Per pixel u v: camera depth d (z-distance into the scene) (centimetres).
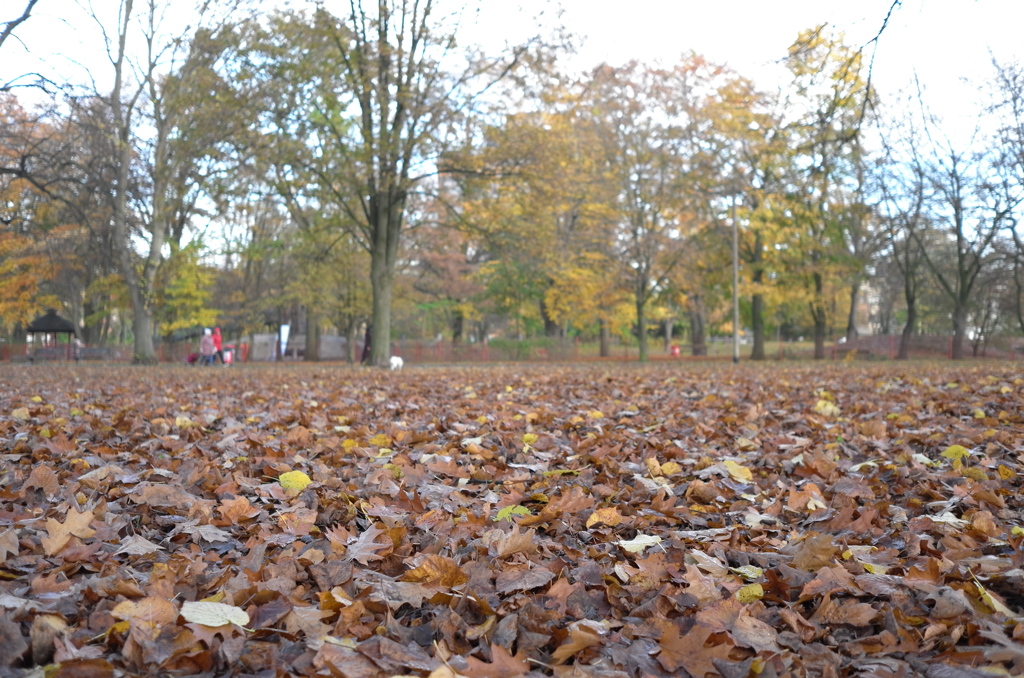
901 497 394
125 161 2534
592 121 3400
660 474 451
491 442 564
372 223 2739
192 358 3397
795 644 201
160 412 780
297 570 257
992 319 5369
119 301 3450
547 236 2597
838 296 4009
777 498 389
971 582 240
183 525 316
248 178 2366
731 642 193
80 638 194
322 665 179
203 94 2316
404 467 430
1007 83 2756
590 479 432
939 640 203
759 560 278
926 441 537
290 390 1205
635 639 205
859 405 788
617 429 647
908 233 3812
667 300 4225
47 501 365
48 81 1638
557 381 1390
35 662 181
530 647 197
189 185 2842
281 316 5169
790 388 1133
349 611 207
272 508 368
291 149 2267
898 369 1933
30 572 253
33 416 747
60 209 2823
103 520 326
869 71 838
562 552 290
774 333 7738
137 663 181
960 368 1942
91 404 861
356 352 4569
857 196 3338
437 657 186
